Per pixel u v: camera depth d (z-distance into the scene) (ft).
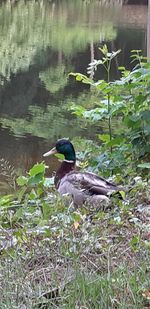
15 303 10.61
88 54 86.33
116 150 22.34
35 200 16.99
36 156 35.24
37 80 65.46
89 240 12.73
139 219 15.21
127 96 22.44
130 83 21.88
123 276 11.25
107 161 22.16
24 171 31.35
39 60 80.33
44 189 19.21
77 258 12.00
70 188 18.43
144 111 21.57
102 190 17.95
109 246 12.67
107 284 10.91
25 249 12.97
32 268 12.17
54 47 91.20
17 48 89.20
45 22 120.78
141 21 124.16
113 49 90.63
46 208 15.28
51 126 42.68
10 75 69.36
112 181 20.45
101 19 127.44
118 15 134.72
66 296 10.78
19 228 14.14
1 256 12.60
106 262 12.00
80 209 16.38
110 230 14.11
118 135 22.71
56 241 12.84
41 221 14.25
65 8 145.69
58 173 20.71
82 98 52.75
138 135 21.84
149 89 21.93
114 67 71.05
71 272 11.56
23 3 149.48
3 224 14.96
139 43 95.14
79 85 59.88
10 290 10.92
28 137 40.19
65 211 14.98
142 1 152.66
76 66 77.56
